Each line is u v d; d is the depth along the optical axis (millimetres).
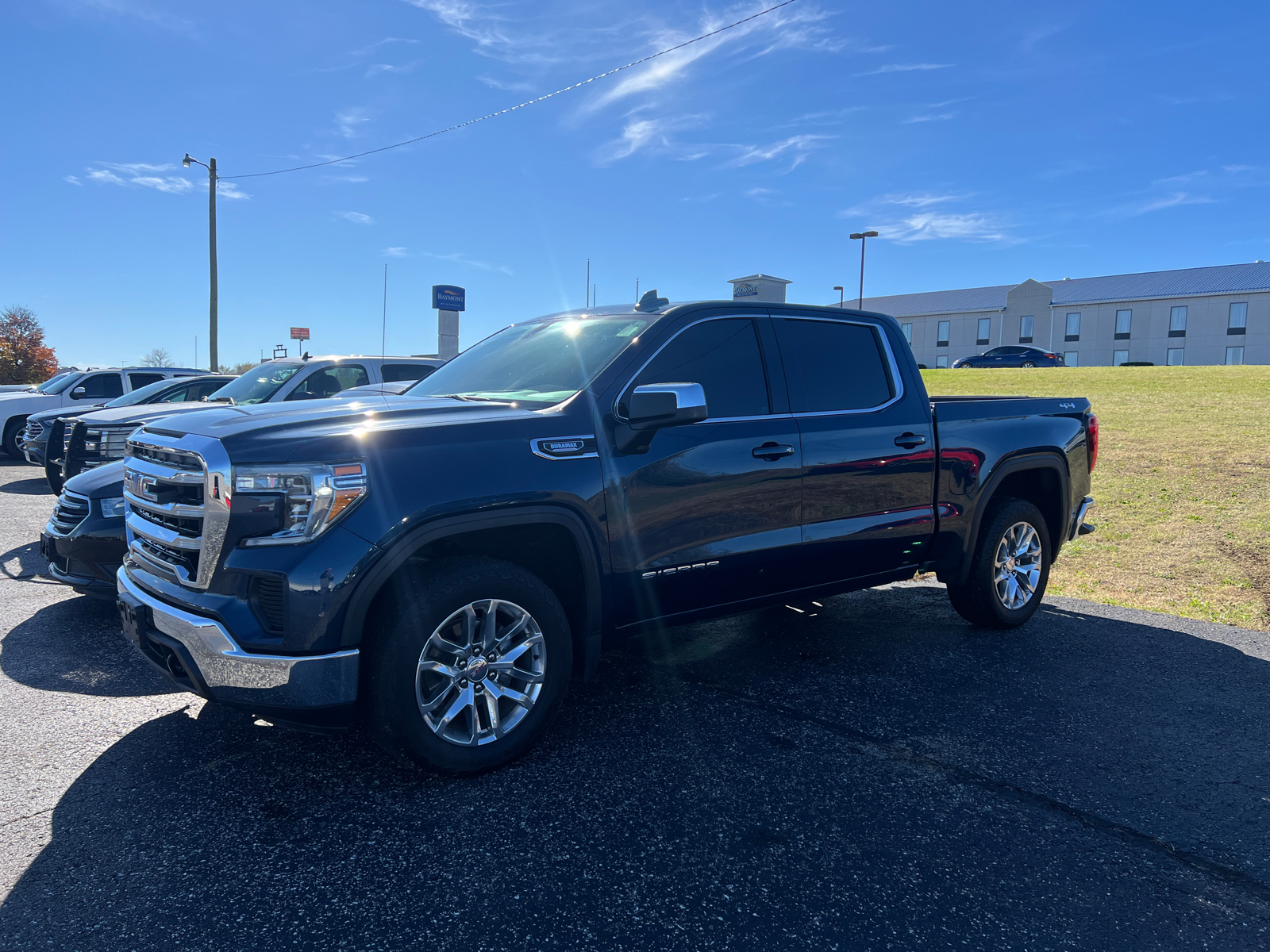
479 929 2221
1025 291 63031
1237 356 55000
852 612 5602
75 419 6820
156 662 3074
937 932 2230
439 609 2908
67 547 4699
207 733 3479
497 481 3014
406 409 3205
